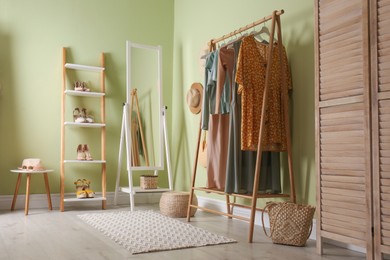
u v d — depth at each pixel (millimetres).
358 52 2318
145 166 4715
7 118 4359
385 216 2131
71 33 4719
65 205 4598
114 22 4965
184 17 5082
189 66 4922
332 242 2785
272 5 3549
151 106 4871
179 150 5043
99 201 4758
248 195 3029
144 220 3617
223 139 3365
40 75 4531
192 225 3465
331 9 2510
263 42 3389
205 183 4402
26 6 4504
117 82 4930
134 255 2443
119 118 4914
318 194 2557
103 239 2873
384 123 2156
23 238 2887
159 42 5230
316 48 2611
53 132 4562
